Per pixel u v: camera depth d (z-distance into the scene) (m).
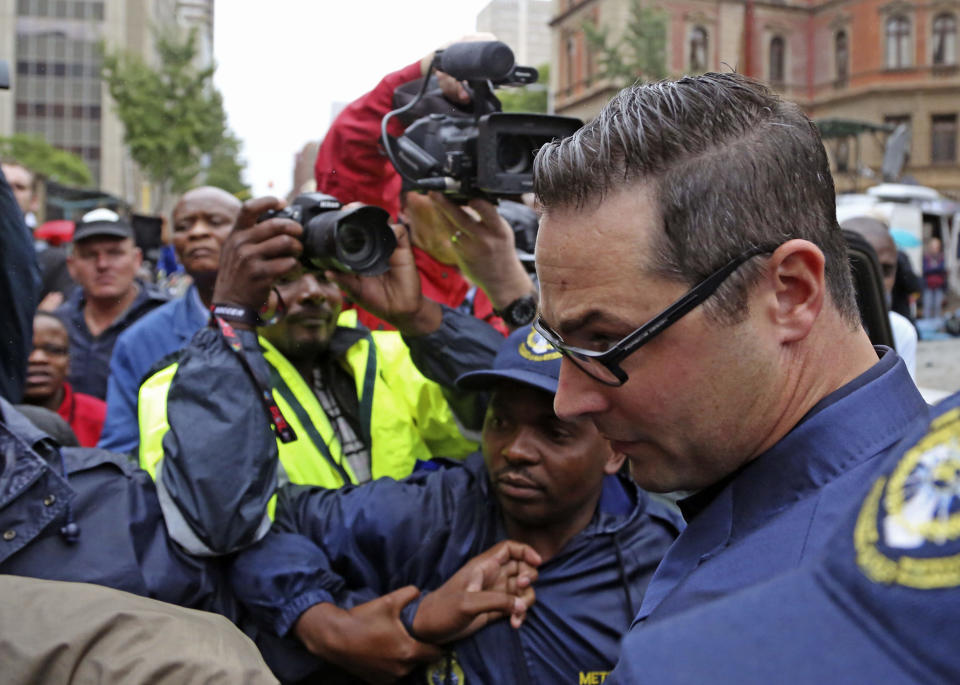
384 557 1.73
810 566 0.48
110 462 1.70
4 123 54.66
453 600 1.57
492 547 1.66
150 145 23.14
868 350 0.88
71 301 4.02
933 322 12.10
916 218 14.30
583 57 21.78
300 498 1.83
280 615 1.63
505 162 1.75
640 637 0.48
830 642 0.43
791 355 0.84
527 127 1.73
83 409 3.23
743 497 0.86
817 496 0.77
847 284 0.87
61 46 54.72
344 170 2.33
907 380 0.85
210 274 2.97
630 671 0.47
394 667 1.58
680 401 0.85
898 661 0.41
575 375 0.90
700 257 0.81
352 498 1.80
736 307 0.82
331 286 2.00
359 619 1.60
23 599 1.07
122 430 2.84
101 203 13.21
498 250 1.95
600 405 0.90
